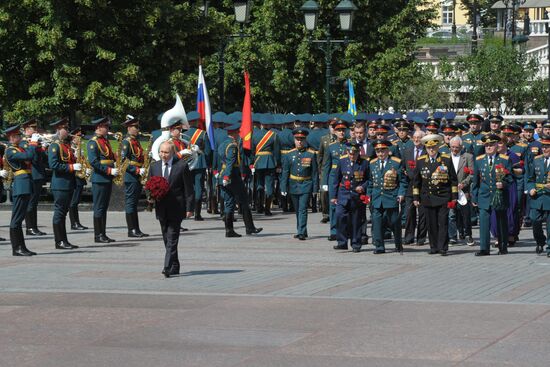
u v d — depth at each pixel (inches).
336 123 1045.2
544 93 2901.1
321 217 1299.2
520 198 1099.9
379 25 2268.7
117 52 1818.4
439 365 498.6
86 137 1395.2
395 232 933.2
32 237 1092.5
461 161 990.4
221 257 906.7
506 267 832.9
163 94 1829.5
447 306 644.7
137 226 1083.3
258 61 2164.1
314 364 504.4
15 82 1831.9
